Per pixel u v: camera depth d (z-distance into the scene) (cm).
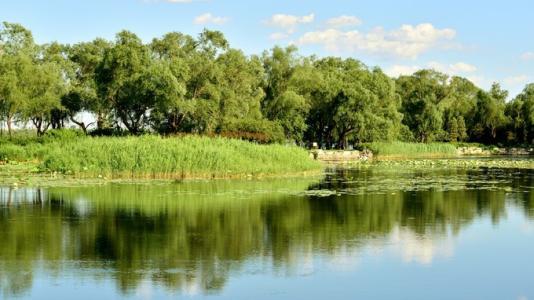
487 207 2772
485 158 8094
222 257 1781
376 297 1440
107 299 1409
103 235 2066
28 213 2491
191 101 6375
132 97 6356
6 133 6981
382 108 8519
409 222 2373
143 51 6675
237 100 6988
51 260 1733
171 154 3962
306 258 1778
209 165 3988
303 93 8594
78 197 2961
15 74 6134
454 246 1956
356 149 8262
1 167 4559
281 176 4300
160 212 2544
